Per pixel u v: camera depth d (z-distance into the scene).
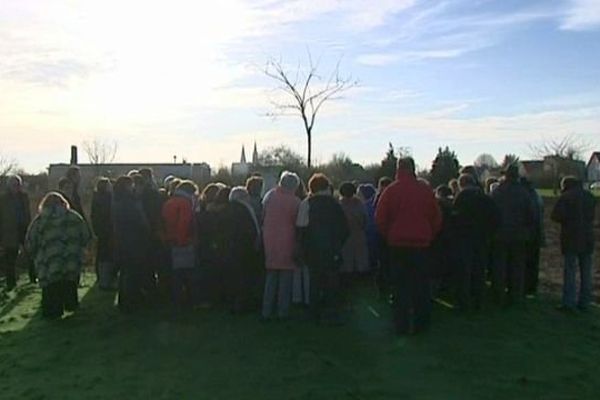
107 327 11.66
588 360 9.61
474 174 12.62
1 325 12.10
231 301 12.45
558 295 14.60
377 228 10.95
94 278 16.80
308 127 24.12
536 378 8.75
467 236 12.14
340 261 11.39
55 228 12.55
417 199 10.48
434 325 11.34
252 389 8.34
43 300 12.49
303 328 11.14
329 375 8.78
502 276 12.90
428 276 10.77
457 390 8.24
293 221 11.50
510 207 12.71
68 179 15.55
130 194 12.84
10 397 8.31
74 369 9.42
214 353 9.92
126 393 8.35
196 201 13.12
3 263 18.06
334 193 13.84
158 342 10.61
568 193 12.83
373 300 13.21
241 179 27.27
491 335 10.81
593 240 12.92
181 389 8.43
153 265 13.12
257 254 12.16
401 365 9.20
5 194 15.95
